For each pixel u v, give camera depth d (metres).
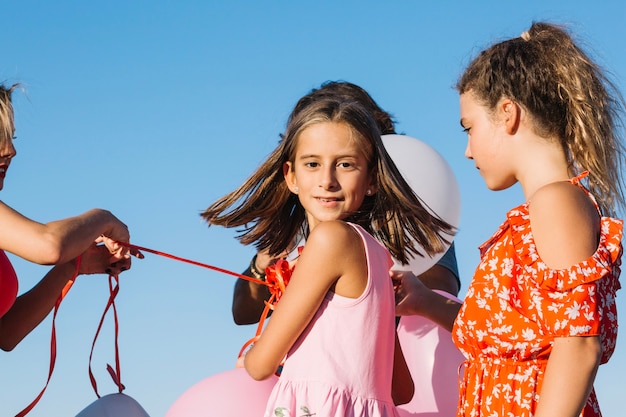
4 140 2.90
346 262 2.53
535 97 2.35
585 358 2.11
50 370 2.96
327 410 2.43
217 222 3.01
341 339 2.51
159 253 2.98
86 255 3.06
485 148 2.41
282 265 2.86
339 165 2.76
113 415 2.86
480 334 2.35
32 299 3.07
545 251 2.18
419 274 3.33
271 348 2.51
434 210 3.39
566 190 2.22
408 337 3.02
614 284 2.26
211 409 2.74
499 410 2.31
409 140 3.56
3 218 2.72
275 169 2.92
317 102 2.82
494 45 2.47
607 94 2.39
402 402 2.86
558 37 2.40
